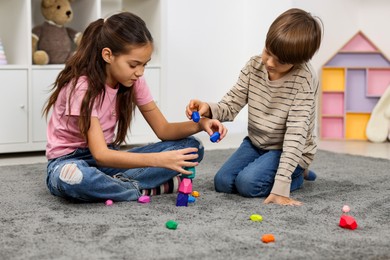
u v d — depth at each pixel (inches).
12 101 96.0
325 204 63.2
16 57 99.9
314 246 47.8
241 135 126.8
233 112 70.6
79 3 107.9
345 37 132.3
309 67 67.2
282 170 63.6
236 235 50.6
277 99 66.7
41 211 58.9
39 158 96.3
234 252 46.0
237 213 58.3
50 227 52.8
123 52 60.0
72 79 62.5
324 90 127.3
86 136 61.7
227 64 132.6
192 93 128.8
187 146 67.9
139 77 62.5
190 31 127.1
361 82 127.6
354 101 127.7
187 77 127.7
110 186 62.1
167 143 67.9
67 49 103.8
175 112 127.0
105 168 66.6
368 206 62.5
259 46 130.5
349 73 127.5
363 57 128.1
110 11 115.0
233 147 109.7
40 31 103.7
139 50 60.2
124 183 63.8
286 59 61.3
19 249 46.6
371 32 132.9
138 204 62.3
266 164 67.1
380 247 47.9
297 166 70.1
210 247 47.2
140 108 69.7
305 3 125.2
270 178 66.7
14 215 57.2
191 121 68.3
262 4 128.8
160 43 106.7
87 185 60.1
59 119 64.8
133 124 106.8
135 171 66.1
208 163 90.1
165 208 60.2
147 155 60.3
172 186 67.9
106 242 48.4
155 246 47.3
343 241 49.3
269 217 56.9
